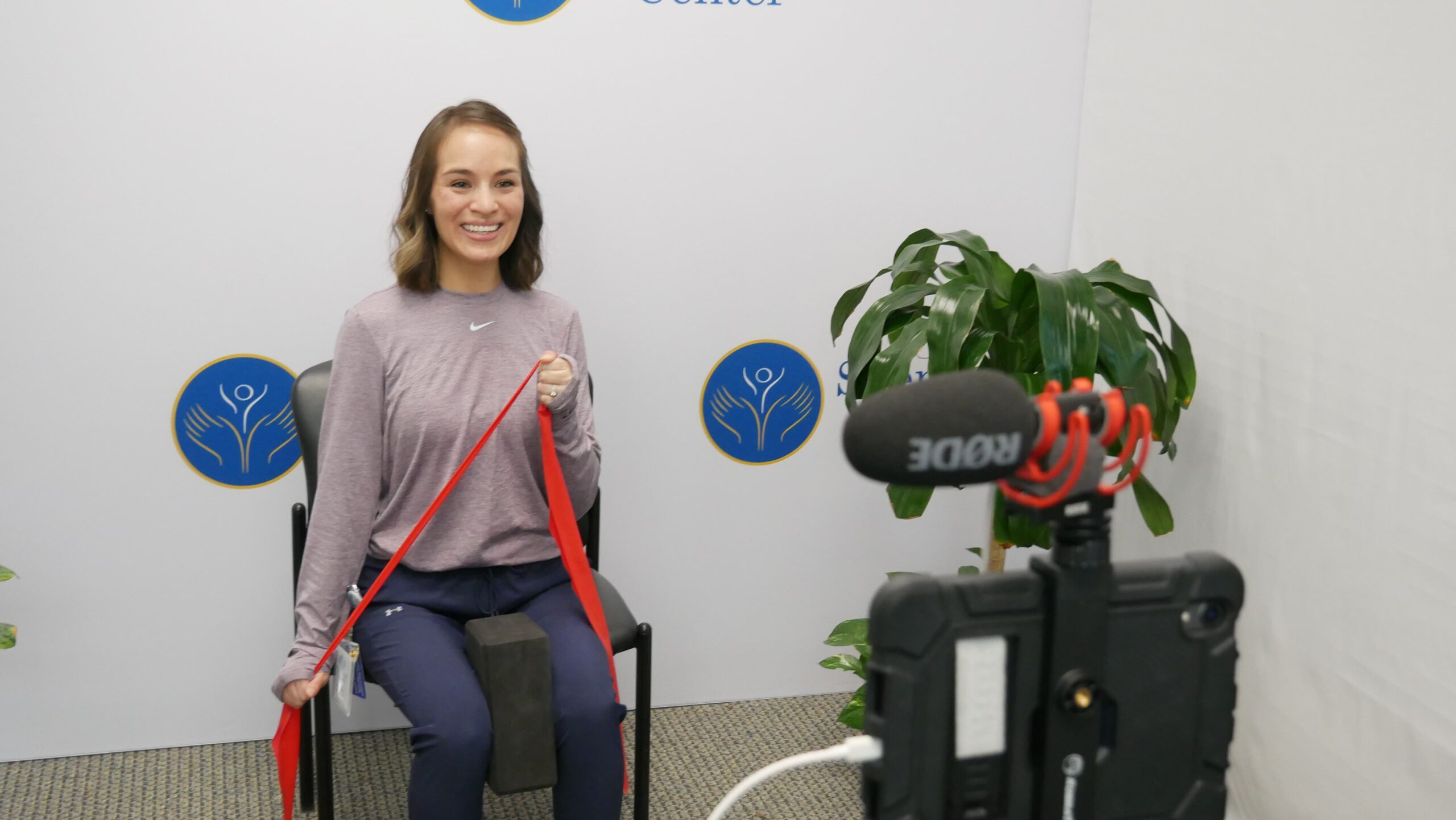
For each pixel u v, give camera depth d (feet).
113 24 6.79
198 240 7.17
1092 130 8.15
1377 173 5.87
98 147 6.91
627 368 7.93
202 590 7.68
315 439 6.43
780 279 8.01
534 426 6.24
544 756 5.58
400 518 6.21
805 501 8.45
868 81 7.85
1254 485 6.79
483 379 6.19
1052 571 2.57
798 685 8.78
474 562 6.16
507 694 5.53
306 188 7.23
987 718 2.60
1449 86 5.45
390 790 7.37
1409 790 5.80
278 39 7.00
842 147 7.91
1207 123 7.04
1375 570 5.96
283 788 6.00
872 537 8.63
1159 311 7.59
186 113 6.98
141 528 7.50
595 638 6.02
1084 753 2.63
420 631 5.90
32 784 7.34
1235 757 7.05
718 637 8.54
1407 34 5.66
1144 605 2.64
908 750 2.56
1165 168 7.43
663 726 8.28
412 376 6.09
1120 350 6.12
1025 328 6.63
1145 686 2.67
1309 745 6.44
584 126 7.51
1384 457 5.88
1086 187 8.27
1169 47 7.33
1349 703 6.15
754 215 7.88
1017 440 2.42
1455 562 5.50
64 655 7.57
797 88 7.75
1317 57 6.21
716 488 8.27
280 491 7.66
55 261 7.01
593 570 7.02
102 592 7.54
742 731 8.23
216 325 7.31
